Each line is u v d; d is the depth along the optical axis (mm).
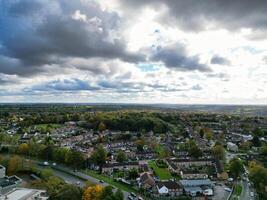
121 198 187625
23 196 183375
